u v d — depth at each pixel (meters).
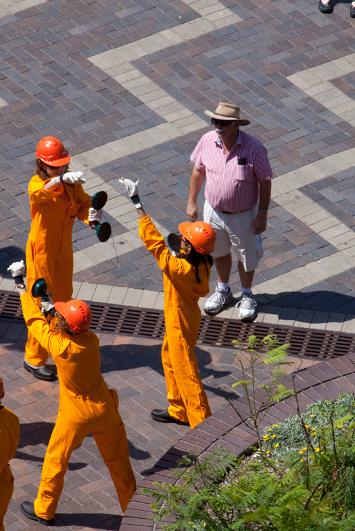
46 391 28.77
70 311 23.61
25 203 34.31
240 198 29.16
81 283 31.88
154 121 36.94
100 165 35.44
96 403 24.22
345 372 25.27
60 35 40.09
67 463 24.69
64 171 26.84
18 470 26.64
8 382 28.97
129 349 30.09
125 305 31.25
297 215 33.78
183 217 33.81
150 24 40.53
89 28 40.38
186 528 20.42
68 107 37.44
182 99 37.72
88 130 36.62
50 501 24.98
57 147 26.70
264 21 40.59
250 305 30.66
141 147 36.03
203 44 39.72
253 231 29.70
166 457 23.27
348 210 33.97
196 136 36.44
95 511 25.66
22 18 40.78
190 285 25.67
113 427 24.45
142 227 25.47
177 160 35.62
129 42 39.84
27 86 38.19
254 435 23.67
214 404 28.44
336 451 21.50
